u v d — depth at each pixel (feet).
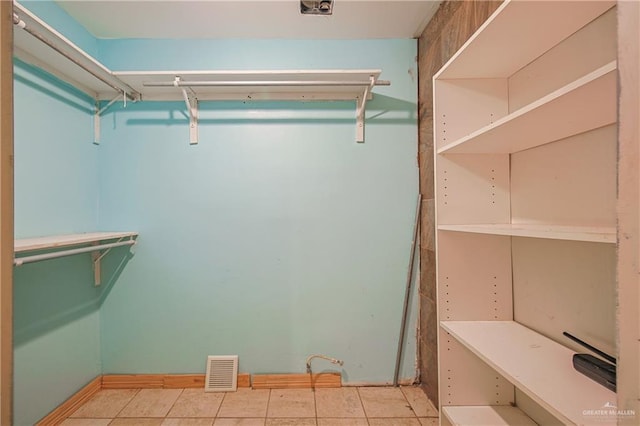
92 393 5.74
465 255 3.81
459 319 3.79
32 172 4.68
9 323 1.62
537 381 2.46
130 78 5.39
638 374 1.45
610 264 2.63
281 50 6.21
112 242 6.04
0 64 1.60
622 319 1.50
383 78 6.25
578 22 2.71
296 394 5.79
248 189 6.18
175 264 6.14
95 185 6.04
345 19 5.64
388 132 6.24
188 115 6.16
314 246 6.18
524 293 3.63
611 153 2.59
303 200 6.18
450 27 4.97
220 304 6.15
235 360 6.04
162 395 5.76
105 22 5.63
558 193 3.10
